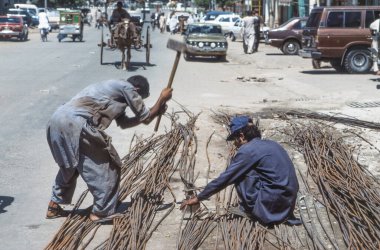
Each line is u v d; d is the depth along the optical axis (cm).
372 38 1831
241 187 589
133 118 599
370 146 930
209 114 1212
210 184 580
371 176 755
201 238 555
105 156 582
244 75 2011
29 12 5803
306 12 3853
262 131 1027
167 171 762
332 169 754
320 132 982
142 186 698
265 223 576
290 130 1030
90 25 6588
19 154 881
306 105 1338
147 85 604
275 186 573
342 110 1260
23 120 1133
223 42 2556
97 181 584
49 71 2002
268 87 1705
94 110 578
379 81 1767
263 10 5272
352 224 572
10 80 1739
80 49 3098
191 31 2678
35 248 549
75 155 570
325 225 596
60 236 554
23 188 722
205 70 2159
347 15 1983
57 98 1401
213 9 7688
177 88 1623
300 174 759
